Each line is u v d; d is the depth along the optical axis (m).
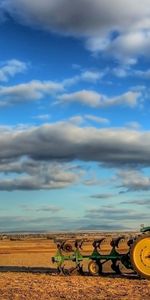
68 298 17.27
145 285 20.03
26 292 18.47
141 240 22.17
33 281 21.23
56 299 17.14
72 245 23.91
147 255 21.98
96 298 17.25
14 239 108.50
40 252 43.84
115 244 23.22
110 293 18.20
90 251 28.70
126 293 18.22
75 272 23.72
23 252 43.97
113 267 23.47
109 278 22.14
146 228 22.86
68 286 19.81
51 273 24.39
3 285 20.16
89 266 23.47
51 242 78.00
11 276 23.06
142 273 21.88
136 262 22.03
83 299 17.09
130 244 22.59
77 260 23.72
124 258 22.98
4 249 50.78
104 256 23.30
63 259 23.94
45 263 31.84
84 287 19.55
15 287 19.59
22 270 26.56
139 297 17.41
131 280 21.42
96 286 19.80
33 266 29.45
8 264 31.17
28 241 87.44
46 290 18.88
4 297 17.47
